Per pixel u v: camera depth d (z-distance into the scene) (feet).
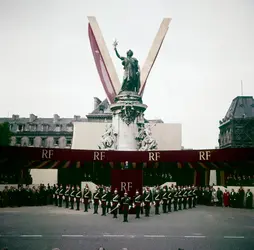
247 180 102.12
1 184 113.91
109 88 149.07
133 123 121.80
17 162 101.55
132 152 81.05
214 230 53.88
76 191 88.94
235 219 69.05
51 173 152.87
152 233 49.96
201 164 119.14
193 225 59.31
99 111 240.73
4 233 49.03
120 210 76.02
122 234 48.78
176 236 47.83
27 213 76.54
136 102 120.98
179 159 77.30
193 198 98.63
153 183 139.64
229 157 71.51
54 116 266.77
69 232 50.11
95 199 77.20
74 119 267.18
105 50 149.38
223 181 120.37
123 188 75.72
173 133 169.07
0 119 264.93
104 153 80.79
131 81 124.26
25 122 265.34
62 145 256.32
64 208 90.12
